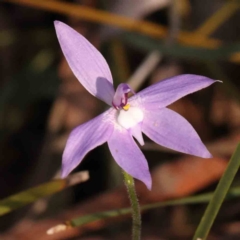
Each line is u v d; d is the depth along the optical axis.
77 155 0.23
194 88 0.24
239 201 0.33
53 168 0.35
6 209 0.29
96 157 0.35
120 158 0.24
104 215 0.28
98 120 0.25
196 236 0.27
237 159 0.26
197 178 0.33
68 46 0.25
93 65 0.25
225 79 0.36
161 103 0.25
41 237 0.31
